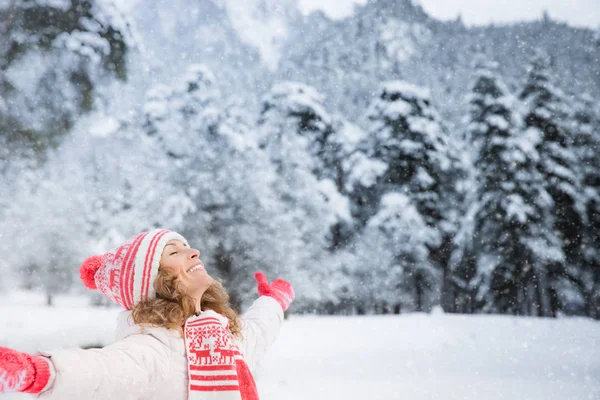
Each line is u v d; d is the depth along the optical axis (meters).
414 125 35.56
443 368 9.89
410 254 33.94
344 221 37.50
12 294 31.41
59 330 11.75
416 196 34.97
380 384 7.84
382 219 34.28
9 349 1.43
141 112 34.62
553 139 32.97
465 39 84.62
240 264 22.91
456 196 37.12
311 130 42.66
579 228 32.38
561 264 31.61
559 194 32.41
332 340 16.81
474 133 33.28
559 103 33.66
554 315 31.67
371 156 37.62
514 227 31.16
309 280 26.83
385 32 86.31
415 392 7.25
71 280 31.06
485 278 31.75
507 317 29.42
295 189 31.20
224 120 33.22
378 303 35.50
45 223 30.61
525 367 10.09
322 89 73.62
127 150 28.91
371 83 73.75
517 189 31.50
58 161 28.33
